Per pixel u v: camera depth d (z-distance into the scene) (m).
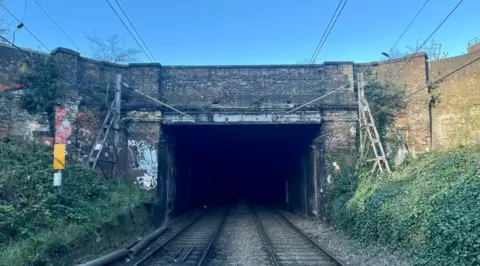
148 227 18.58
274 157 38.72
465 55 19.19
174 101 20.91
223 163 46.41
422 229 11.48
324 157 20.58
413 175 15.93
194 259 12.92
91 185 15.52
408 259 11.18
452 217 10.35
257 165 48.66
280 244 15.56
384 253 12.58
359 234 15.36
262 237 17.52
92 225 12.70
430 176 14.62
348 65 20.97
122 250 12.94
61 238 10.66
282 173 39.69
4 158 13.72
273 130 23.75
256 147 32.34
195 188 40.44
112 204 15.54
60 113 17.83
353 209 16.83
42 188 12.58
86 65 19.56
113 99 20.09
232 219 27.95
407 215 12.57
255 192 59.34
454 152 16.83
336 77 20.91
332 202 19.78
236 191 59.81
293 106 20.70
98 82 19.88
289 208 34.47
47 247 9.92
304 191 26.30
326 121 20.56
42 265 9.46
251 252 14.15
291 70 21.11
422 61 20.30
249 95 20.94
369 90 20.58
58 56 18.19
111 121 18.84
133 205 17.00
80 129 18.53
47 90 17.42
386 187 16.05
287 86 21.00
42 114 17.25
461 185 11.77
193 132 24.69
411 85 20.41
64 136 17.83
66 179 14.55
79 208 13.04
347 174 19.95
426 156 18.53
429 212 11.70
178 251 14.36
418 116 20.03
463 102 19.00
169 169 23.34
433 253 10.09
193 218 27.58
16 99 16.69
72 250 10.98
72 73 18.59
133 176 20.08
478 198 10.61
